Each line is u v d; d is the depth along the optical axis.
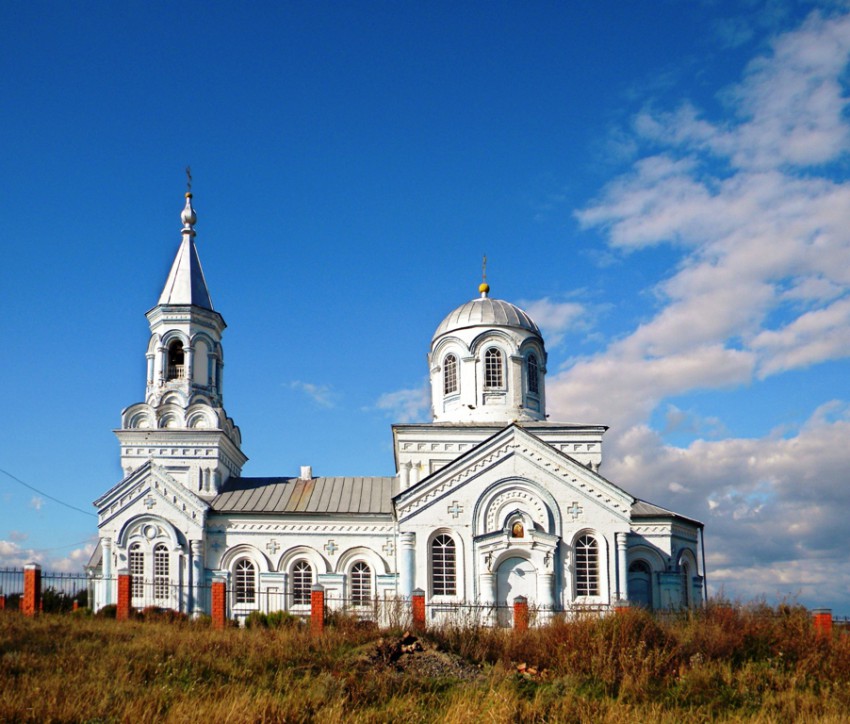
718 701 28.77
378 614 42.38
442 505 52.47
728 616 37.03
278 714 23.67
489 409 62.59
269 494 63.22
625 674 30.28
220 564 59.44
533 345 64.94
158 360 64.81
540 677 31.14
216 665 29.03
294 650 31.95
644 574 57.25
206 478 63.16
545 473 52.81
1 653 28.98
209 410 64.12
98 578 57.41
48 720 21.73
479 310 64.75
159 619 42.88
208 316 66.25
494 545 51.50
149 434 63.28
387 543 60.12
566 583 51.31
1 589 42.53
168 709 23.53
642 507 59.53
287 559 59.69
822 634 35.81
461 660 32.50
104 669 27.03
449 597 51.50
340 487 64.69
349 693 27.05
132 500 59.38
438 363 65.00
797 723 26.27
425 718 25.41
